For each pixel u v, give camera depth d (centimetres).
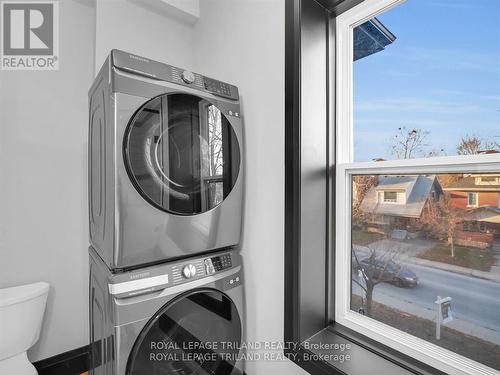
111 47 168
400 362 100
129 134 97
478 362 87
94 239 129
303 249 115
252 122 140
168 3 179
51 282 177
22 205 169
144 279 99
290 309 116
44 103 176
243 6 148
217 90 125
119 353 93
